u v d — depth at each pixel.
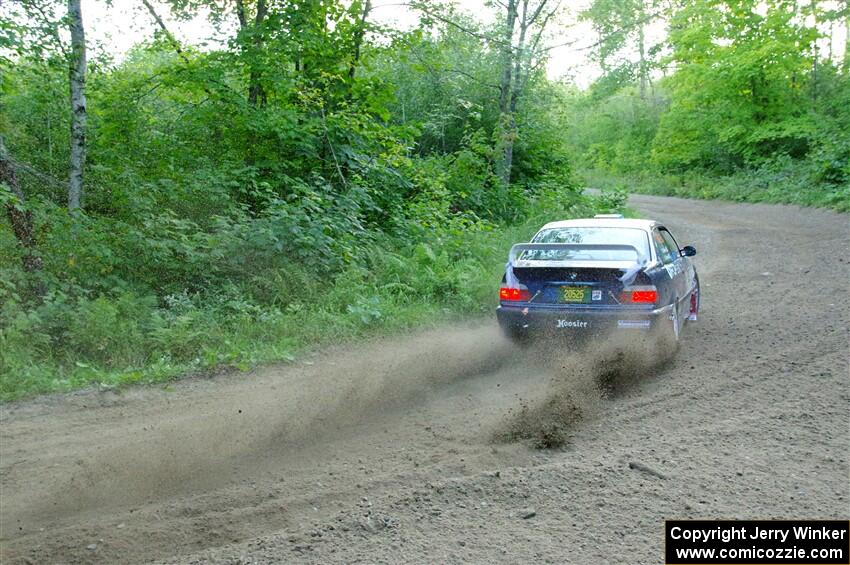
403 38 14.46
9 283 7.72
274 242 9.94
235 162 12.15
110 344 7.47
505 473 4.52
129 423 5.52
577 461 4.74
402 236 12.84
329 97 13.91
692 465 4.64
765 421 5.46
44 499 4.22
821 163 27.81
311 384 6.56
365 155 13.88
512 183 22.81
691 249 8.77
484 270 11.34
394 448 5.03
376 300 9.17
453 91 21.25
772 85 34.31
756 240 18.73
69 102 11.65
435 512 4.01
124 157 11.48
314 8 12.80
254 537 3.77
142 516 4.01
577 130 54.44
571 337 6.93
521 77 21.00
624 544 3.64
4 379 6.34
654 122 48.28
